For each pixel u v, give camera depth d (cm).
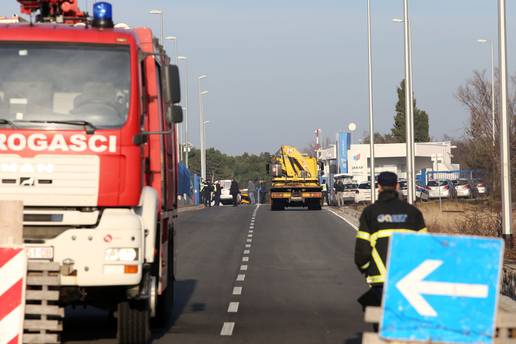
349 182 16812
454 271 1839
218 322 3388
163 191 3033
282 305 3884
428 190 15262
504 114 5669
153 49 2966
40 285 2506
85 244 2541
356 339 2994
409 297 1833
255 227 9238
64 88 2641
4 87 2636
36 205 2586
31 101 2627
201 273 5234
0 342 2366
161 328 3231
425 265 1838
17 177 2586
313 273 5203
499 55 5697
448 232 7094
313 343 2912
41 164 2589
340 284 4672
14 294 2378
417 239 1839
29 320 2466
